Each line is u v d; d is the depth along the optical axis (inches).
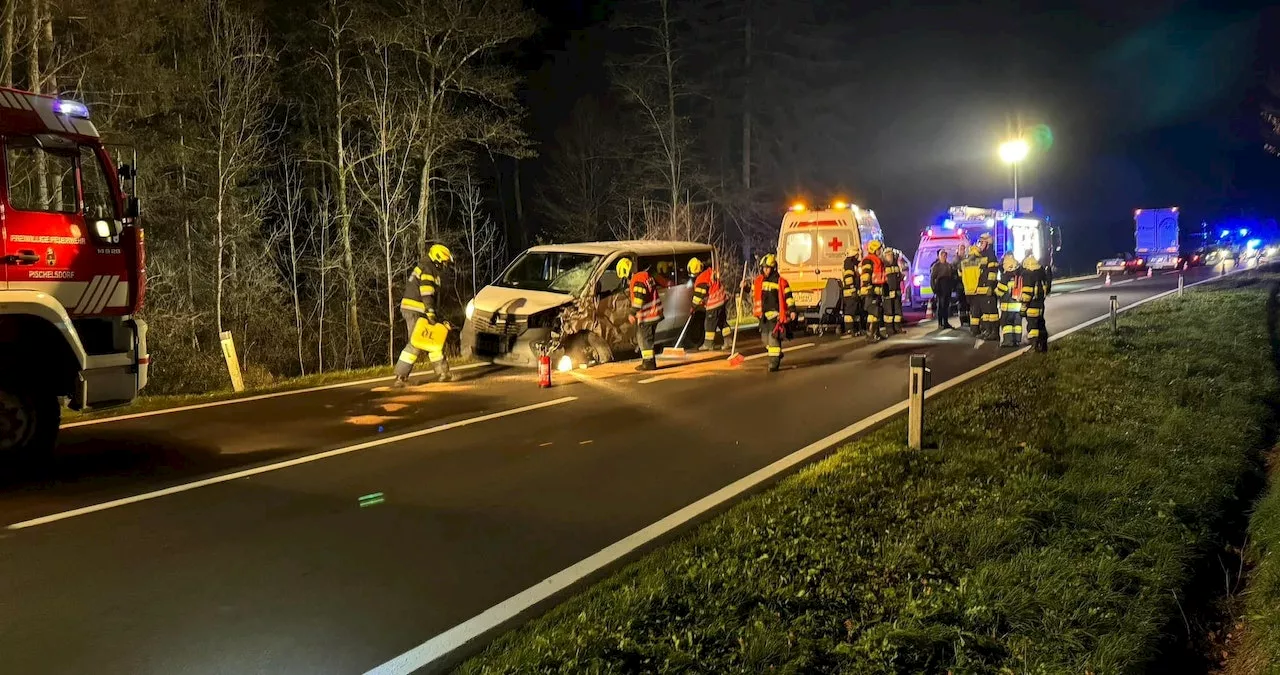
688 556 214.7
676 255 614.9
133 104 892.0
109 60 845.2
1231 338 562.3
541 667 163.2
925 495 261.0
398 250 1224.8
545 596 201.2
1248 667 184.9
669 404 428.8
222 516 255.8
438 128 1171.3
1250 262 1956.2
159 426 378.9
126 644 176.6
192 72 982.4
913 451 313.1
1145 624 186.7
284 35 1168.2
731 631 177.5
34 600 196.9
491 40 1174.3
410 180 1269.7
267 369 998.4
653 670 163.9
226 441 350.3
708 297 630.5
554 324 523.5
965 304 768.3
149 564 218.5
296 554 226.1
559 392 462.3
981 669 169.0
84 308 307.7
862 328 756.6
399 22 1088.8
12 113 290.0
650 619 182.2
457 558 224.1
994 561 210.7
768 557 213.0
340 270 1162.0
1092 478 272.8
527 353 515.5
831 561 211.8
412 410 415.2
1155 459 295.4
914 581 202.8
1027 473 278.1
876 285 696.4
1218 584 228.2
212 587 204.7
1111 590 199.3
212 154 1008.2
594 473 303.6
